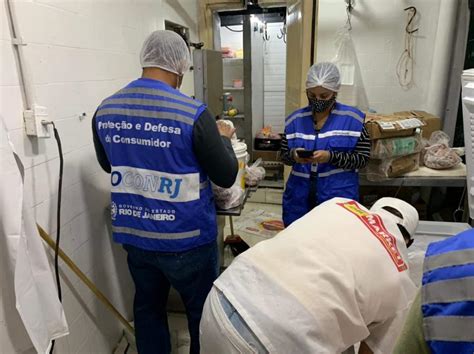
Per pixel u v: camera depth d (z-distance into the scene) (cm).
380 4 305
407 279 99
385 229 105
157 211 134
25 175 122
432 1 297
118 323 196
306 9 234
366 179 239
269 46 486
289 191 202
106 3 178
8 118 114
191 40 343
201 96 312
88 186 165
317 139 190
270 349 84
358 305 90
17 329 114
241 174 176
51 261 136
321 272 90
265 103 509
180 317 217
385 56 317
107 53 180
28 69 120
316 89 182
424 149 259
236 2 356
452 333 52
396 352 65
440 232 201
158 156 130
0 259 106
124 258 203
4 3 112
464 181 238
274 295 88
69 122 148
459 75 294
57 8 139
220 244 257
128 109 131
